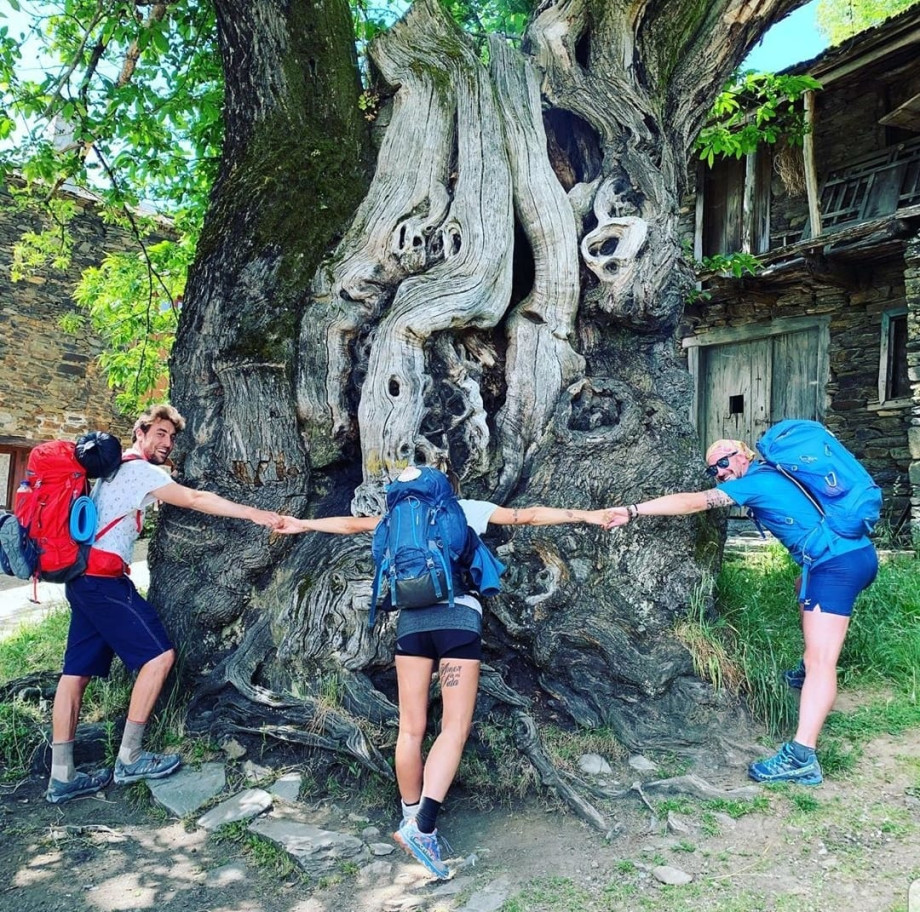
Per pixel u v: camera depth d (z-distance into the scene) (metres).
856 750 3.43
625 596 3.98
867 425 9.69
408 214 4.36
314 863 2.80
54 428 13.75
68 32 6.46
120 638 3.36
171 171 7.13
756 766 3.28
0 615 7.51
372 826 3.08
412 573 2.80
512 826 3.09
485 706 3.58
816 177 10.18
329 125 4.74
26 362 13.43
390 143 4.52
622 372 4.55
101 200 8.15
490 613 3.85
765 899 2.49
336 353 4.19
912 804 3.00
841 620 3.29
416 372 4.06
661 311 4.43
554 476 4.09
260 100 4.70
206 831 3.08
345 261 4.30
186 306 4.49
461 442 4.18
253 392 4.12
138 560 10.59
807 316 10.40
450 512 2.96
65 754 3.33
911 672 4.13
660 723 3.60
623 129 4.66
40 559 3.25
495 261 4.26
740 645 4.02
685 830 2.93
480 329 4.33
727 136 8.25
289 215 4.38
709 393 11.70
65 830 3.08
